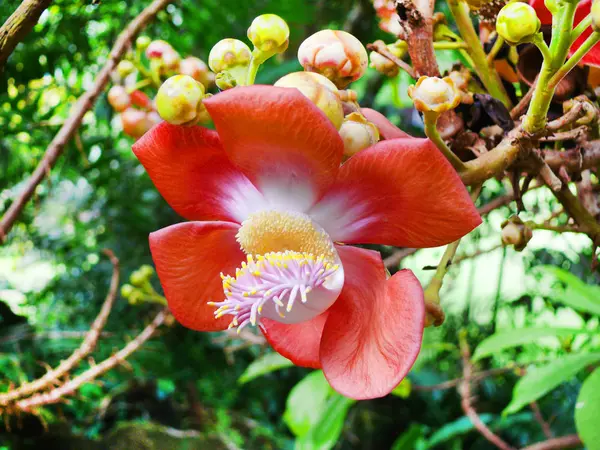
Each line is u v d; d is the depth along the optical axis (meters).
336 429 0.70
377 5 0.30
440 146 0.23
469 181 0.23
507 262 0.89
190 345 1.17
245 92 0.21
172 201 0.26
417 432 1.06
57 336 0.86
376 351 0.23
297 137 0.22
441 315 0.24
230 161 0.25
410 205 0.22
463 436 1.28
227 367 1.24
